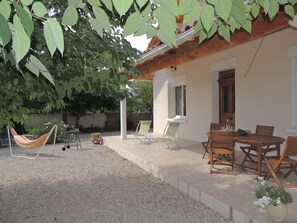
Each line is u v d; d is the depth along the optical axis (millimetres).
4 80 2389
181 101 11992
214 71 9148
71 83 3014
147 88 25000
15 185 6082
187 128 10859
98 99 19219
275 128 6785
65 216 4320
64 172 7199
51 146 11898
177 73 11523
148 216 4207
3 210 4613
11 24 940
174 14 1133
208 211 4293
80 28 2787
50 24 1000
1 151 10758
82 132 19469
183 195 5105
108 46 3014
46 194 5422
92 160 8766
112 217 4219
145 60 7621
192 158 7297
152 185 5836
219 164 6277
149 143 10297
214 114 9281
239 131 5992
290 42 6277
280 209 3316
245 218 3598
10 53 1173
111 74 3092
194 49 5602
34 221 4164
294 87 6285
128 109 23453
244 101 7754
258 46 7211
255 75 7344
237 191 4562
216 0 1130
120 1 1037
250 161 6070
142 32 1273
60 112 18688
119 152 9617
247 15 1638
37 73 1259
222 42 4672
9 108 2945
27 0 972
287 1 1625
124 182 6133
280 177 5281
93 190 5609
